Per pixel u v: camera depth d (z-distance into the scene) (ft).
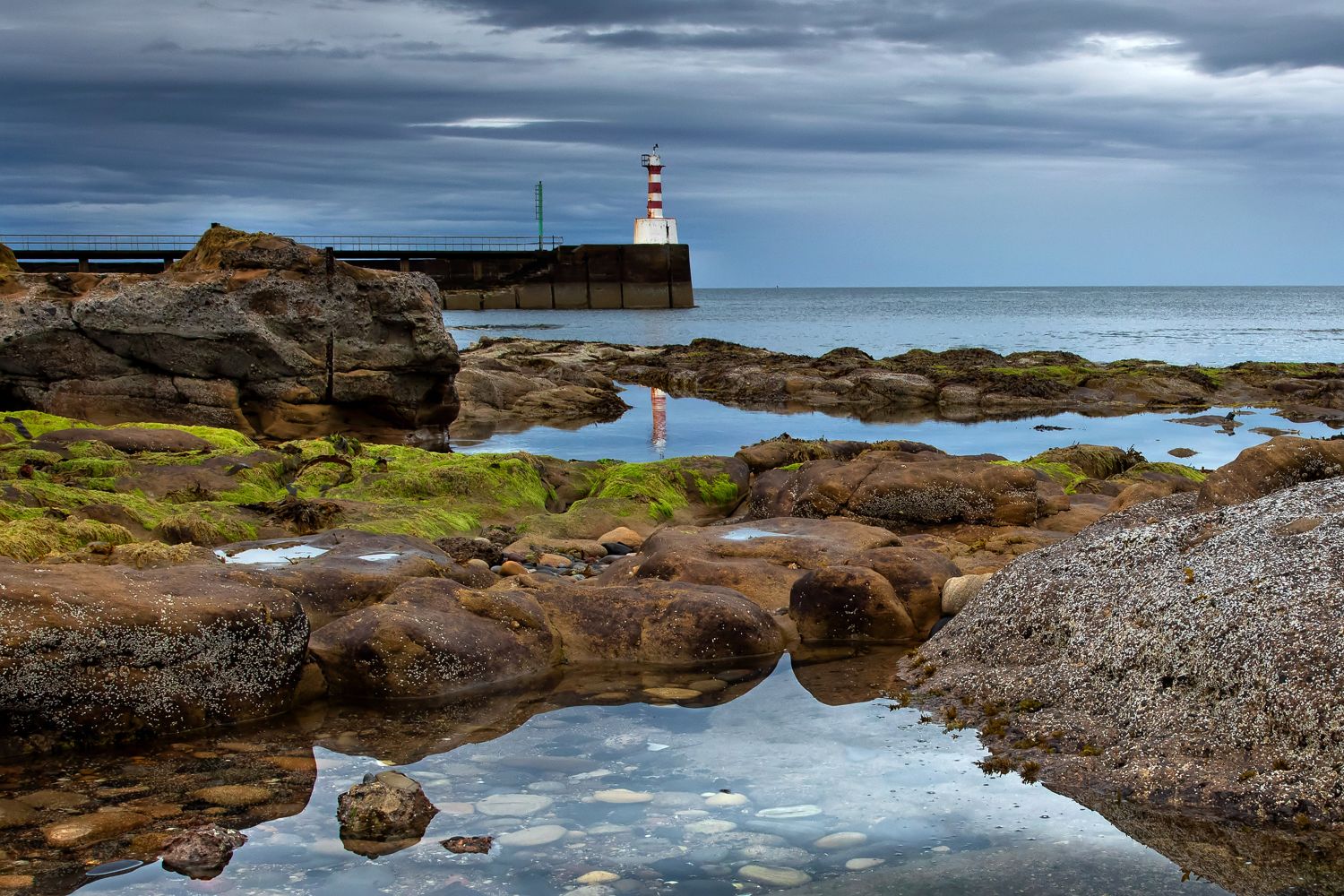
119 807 17.15
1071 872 15.02
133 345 61.98
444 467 45.73
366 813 16.48
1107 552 23.08
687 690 23.53
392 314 64.80
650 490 45.52
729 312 387.96
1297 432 79.05
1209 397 102.17
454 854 15.64
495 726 21.29
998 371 112.06
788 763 19.15
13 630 19.40
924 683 23.38
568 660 25.58
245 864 15.25
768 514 41.96
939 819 16.79
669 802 17.52
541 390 99.91
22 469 38.11
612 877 14.97
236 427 62.44
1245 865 15.06
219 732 20.93
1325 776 16.08
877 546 31.68
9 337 60.64
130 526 32.63
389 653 23.00
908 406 102.42
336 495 42.47
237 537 33.53
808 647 26.76
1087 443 73.31
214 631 21.17
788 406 102.53
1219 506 25.88
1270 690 17.29
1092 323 283.79
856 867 15.25
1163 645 19.52
